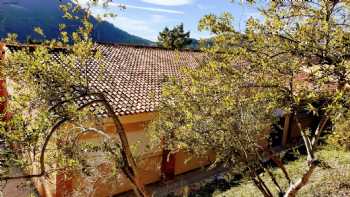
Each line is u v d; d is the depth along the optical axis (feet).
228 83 17.54
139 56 63.77
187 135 21.02
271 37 16.17
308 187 33.45
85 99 22.34
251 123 21.22
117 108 39.83
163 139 25.62
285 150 61.77
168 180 47.80
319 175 36.73
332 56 15.20
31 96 16.80
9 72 16.90
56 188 32.89
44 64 16.56
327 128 25.95
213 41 17.29
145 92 46.57
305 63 16.06
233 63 17.38
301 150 59.98
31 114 16.22
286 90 17.19
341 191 31.40
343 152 41.60
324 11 15.88
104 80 45.55
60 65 17.40
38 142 16.60
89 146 19.01
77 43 17.31
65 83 17.29
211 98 18.67
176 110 21.30
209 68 17.74
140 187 19.48
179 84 19.84
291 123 67.51
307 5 16.20
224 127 19.93
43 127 15.42
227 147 21.26
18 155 15.26
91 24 17.57
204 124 19.99
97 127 20.03
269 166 44.93
